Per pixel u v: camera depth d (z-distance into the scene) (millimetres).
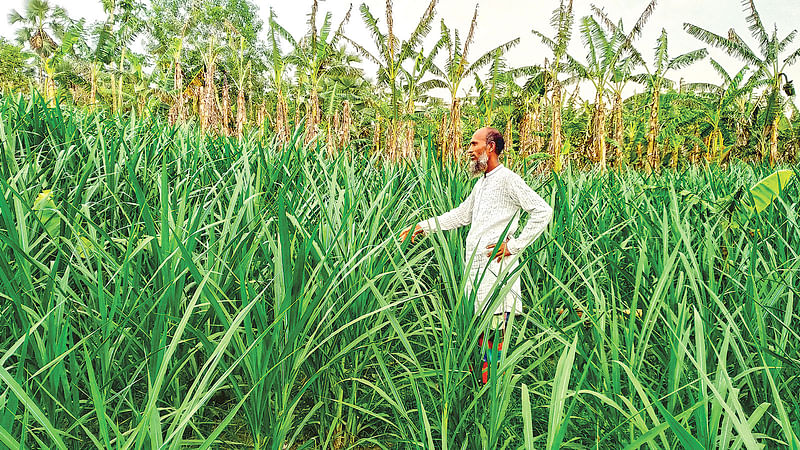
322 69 14734
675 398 1349
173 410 1620
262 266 2137
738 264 2205
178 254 1635
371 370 2191
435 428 1849
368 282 1717
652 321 1560
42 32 24047
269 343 1502
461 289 1783
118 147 2936
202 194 2807
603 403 1583
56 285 1527
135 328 1655
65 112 4652
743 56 14547
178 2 25781
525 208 2432
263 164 3180
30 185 2229
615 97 14414
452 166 3916
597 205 3230
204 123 11586
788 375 1691
